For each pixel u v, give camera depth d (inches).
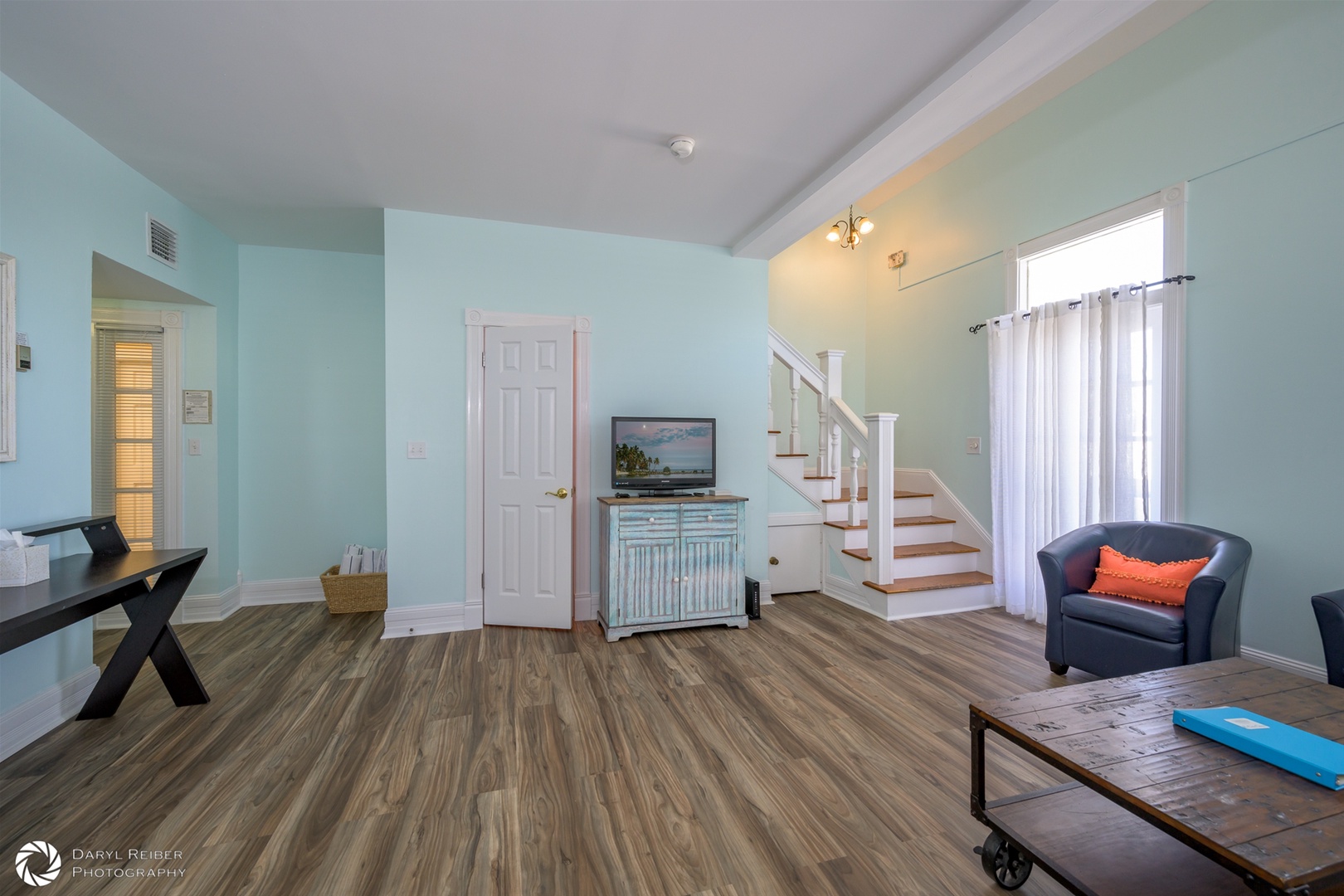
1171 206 120.7
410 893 58.2
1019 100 148.9
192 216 139.3
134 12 74.9
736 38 81.0
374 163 117.1
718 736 89.7
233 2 73.3
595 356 154.2
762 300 168.9
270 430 164.7
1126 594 109.2
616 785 76.7
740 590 145.0
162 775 78.8
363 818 69.8
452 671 116.0
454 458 143.3
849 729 91.8
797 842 65.8
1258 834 42.4
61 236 98.7
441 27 78.3
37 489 93.1
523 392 144.3
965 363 175.9
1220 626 94.7
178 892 57.8
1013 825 61.0
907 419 199.9
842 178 117.5
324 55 84.0
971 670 116.2
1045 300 153.8
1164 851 57.4
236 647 129.6
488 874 60.6
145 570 88.3
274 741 88.0
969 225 174.6
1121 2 70.4
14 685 86.6
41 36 79.0
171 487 147.3
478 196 132.4
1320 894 45.3
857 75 89.6
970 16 76.7
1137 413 127.3
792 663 120.6
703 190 129.8
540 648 129.9
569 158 115.6
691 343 162.4
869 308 220.1
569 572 142.3
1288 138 103.1
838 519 179.8
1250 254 108.6
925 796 74.4
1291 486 103.5
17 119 89.7
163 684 109.6
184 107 96.8
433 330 142.2
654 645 131.6
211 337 150.7
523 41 81.5
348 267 170.2
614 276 155.8
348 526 170.4
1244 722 56.5
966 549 169.3
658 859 63.0
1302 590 102.4
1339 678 81.4
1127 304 126.3
